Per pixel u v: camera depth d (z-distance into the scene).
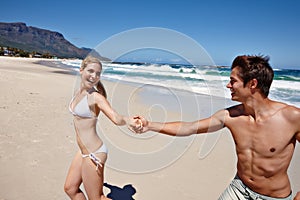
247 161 1.85
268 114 1.73
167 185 2.99
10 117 5.09
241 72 1.70
